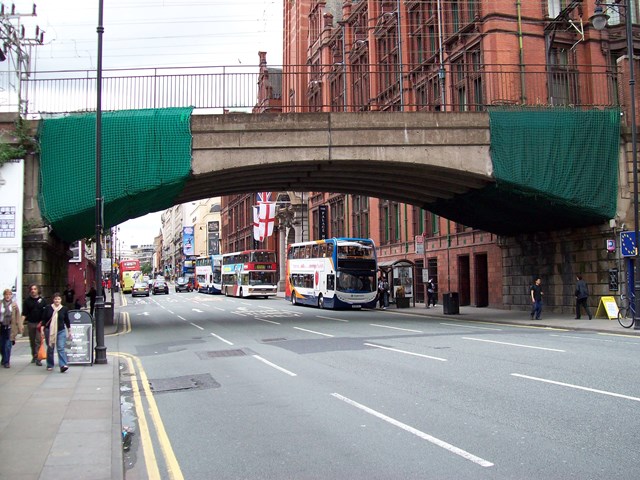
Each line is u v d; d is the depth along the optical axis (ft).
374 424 24.80
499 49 94.32
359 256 119.75
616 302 79.30
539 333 64.39
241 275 196.34
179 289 314.96
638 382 32.19
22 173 68.18
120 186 70.95
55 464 19.75
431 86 120.78
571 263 87.92
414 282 131.44
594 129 79.61
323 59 185.37
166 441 23.65
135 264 287.89
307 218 215.31
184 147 72.43
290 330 73.15
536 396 29.09
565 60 98.22
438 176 81.56
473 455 20.02
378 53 147.13
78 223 73.77
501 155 77.00
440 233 122.93
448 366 39.81
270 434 23.94
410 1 128.26
